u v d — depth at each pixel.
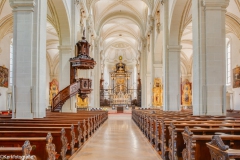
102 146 9.29
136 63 48.00
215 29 10.57
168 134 6.95
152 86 24.47
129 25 39.03
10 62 25.83
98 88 35.09
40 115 10.70
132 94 49.66
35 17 10.73
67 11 16.48
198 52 10.70
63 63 17.12
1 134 5.36
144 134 12.55
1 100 23.34
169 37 17.39
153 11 23.88
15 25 10.67
